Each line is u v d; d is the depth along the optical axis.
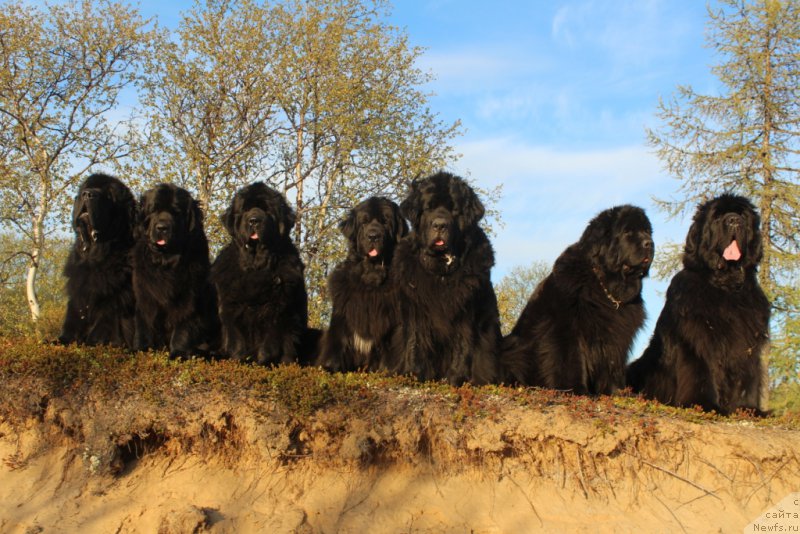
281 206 8.51
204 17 22.38
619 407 7.18
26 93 23.12
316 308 20.30
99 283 8.20
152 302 8.12
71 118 23.14
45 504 6.32
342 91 21.72
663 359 8.34
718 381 7.96
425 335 7.84
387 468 6.77
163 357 7.67
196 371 6.97
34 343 7.93
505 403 6.98
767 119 18.28
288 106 22.73
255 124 22.61
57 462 6.64
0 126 23.28
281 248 8.47
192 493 6.45
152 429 6.63
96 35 23.50
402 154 22.50
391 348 8.23
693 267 8.12
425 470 6.77
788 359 12.73
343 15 23.39
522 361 8.30
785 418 7.53
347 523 6.33
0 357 6.96
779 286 15.98
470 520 6.45
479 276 7.89
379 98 22.95
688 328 7.92
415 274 7.84
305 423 6.62
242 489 6.50
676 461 6.84
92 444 6.54
